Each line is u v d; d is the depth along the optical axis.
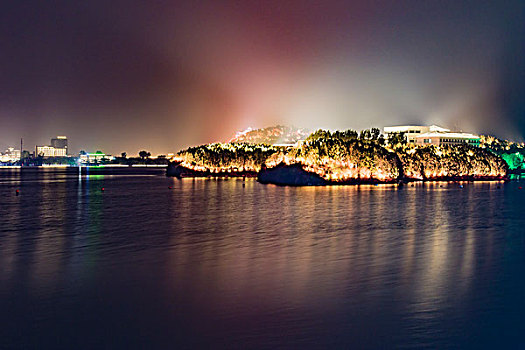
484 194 95.12
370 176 134.50
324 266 30.23
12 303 23.16
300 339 18.56
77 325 20.27
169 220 55.00
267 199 84.69
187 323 20.33
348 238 41.47
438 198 85.25
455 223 51.53
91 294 24.50
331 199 83.81
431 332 19.19
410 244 38.38
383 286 25.50
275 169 138.50
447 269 29.34
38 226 50.38
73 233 45.19
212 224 51.16
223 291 24.70
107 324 20.33
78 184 148.25
